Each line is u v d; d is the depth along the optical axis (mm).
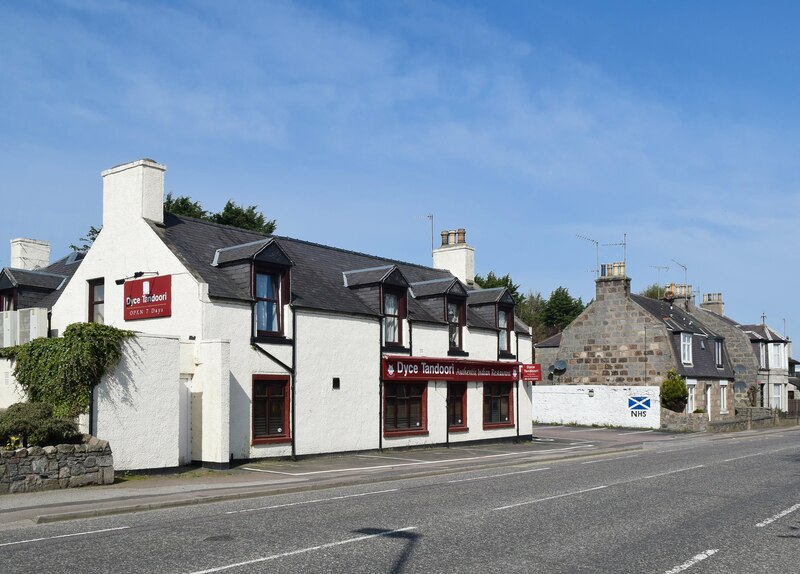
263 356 24672
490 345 35594
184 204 54625
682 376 48156
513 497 16828
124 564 9859
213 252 25984
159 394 20969
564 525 13102
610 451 32125
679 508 15227
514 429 36844
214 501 16422
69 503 15141
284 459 25109
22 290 30109
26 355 20125
